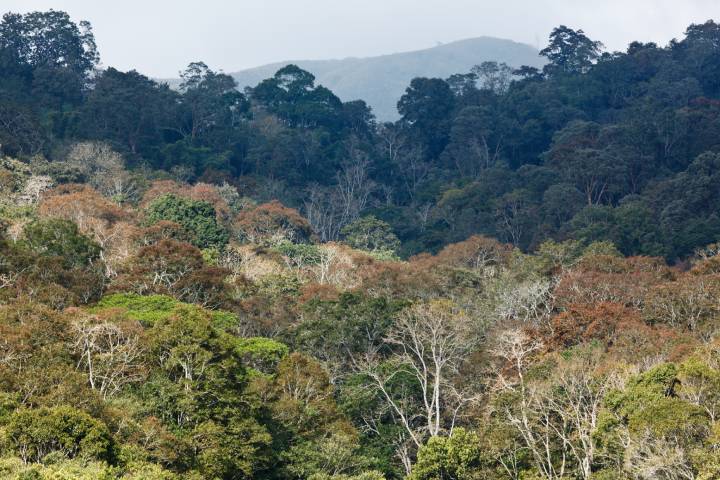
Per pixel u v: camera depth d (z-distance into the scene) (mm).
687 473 88812
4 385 91875
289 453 105312
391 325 133750
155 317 122375
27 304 111688
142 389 101562
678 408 92375
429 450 102562
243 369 108812
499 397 108938
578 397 107062
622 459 96125
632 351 122688
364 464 107750
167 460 91000
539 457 102062
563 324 135125
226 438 98688
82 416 86000
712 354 111375
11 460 77125
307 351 134000
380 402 124500
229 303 145875
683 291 144875
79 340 104125
